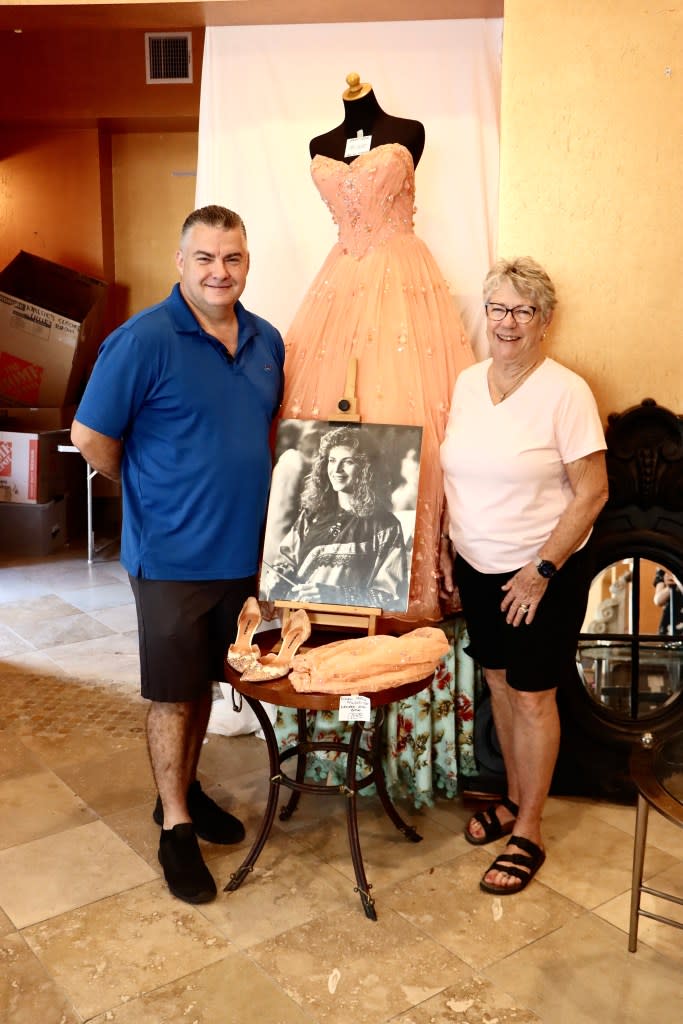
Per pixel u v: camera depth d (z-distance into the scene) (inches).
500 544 100.2
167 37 229.6
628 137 109.5
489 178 135.5
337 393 114.0
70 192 249.6
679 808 78.0
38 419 237.1
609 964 88.3
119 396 95.0
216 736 137.2
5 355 232.8
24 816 114.0
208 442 98.3
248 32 134.6
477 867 104.6
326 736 116.7
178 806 102.5
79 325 228.8
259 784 122.7
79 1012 80.9
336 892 99.3
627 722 117.0
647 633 116.7
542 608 99.2
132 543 100.8
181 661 100.0
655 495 113.7
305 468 105.4
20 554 237.8
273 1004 82.3
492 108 133.5
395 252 116.6
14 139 247.8
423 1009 81.9
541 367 99.0
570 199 111.9
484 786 117.6
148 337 94.7
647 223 111.0
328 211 137.2
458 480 102.6
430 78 133.4
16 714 143.6
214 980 85.3
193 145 251.8
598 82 108.9
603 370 114.8
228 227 96.2
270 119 136.6
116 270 260.4
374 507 102.8
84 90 234.4
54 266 241.8
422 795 114.4
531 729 101.5
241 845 108.2
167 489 98.3
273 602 103.7
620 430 113.8
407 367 113.2
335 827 112.7
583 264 113.0
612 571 115.8
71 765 127.6
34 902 96.7
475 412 101.7
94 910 95.5
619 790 117.0
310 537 103.0
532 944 91.0
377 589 100.4
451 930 93.1
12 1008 81.3
